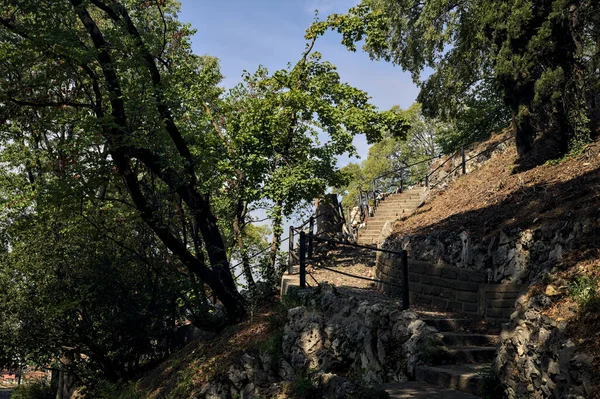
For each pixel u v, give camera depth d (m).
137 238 20.48
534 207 12.05
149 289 20.64
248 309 16.66
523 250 10.96
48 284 19.42
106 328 19.92
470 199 16.69
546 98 14.80
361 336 11.38
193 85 19.38
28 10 14.41
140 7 17.39
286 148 20.38
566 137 14.96
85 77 15.47
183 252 16.64
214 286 16.92
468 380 7.81
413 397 7.47
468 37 24.38
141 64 15.35
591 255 7.80
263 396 10.07
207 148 17.55
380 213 24.55
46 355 20.67
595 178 11.57
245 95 20.34
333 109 19.64
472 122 30.31
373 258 19.36
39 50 14.66
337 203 23.09
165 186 17.36
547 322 6.91
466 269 12.32
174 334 21.28
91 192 15.26
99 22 21.22
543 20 15.32
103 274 19.45
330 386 8.88
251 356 13.64
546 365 6.62
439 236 13.77
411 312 10.70
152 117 14.95
